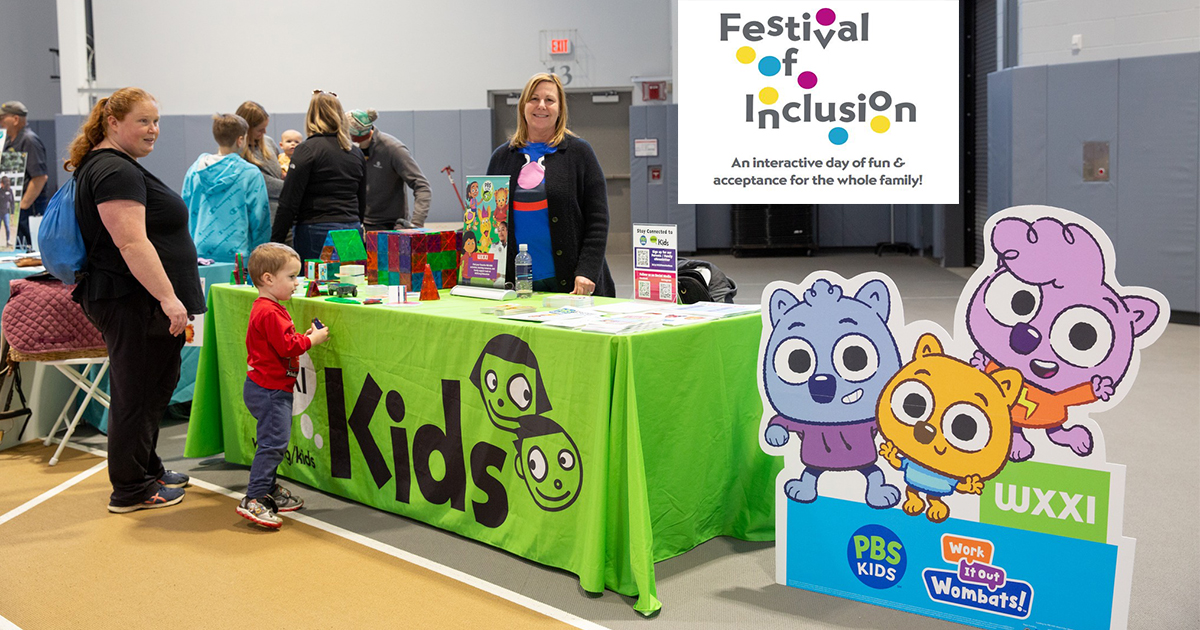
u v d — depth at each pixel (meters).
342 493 3.39
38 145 6.21
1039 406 2.21
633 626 2.35
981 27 10.09
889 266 10.83
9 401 4.16
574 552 2.63
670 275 3.18
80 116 12.34
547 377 2.65
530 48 12.31
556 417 2.63
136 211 2.99
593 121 12.76
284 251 3.13
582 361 2.55
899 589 2.43
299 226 4.31
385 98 12.46
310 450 3.50
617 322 2.65
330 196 4.29
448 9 12.30
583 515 2.59
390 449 3.18
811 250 12.61
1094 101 7.13
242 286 3.74
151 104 3.08
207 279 4.40
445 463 3.00
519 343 2.72
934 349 2.33
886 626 2.34
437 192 12.27
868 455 2.44
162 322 3.17
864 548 2.47
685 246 12.25
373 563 2.78
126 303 3.12
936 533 2.37
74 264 3.10
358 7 12.34
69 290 3.87
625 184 12.92
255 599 2.53
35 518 3.21
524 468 2.75
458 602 2.50
